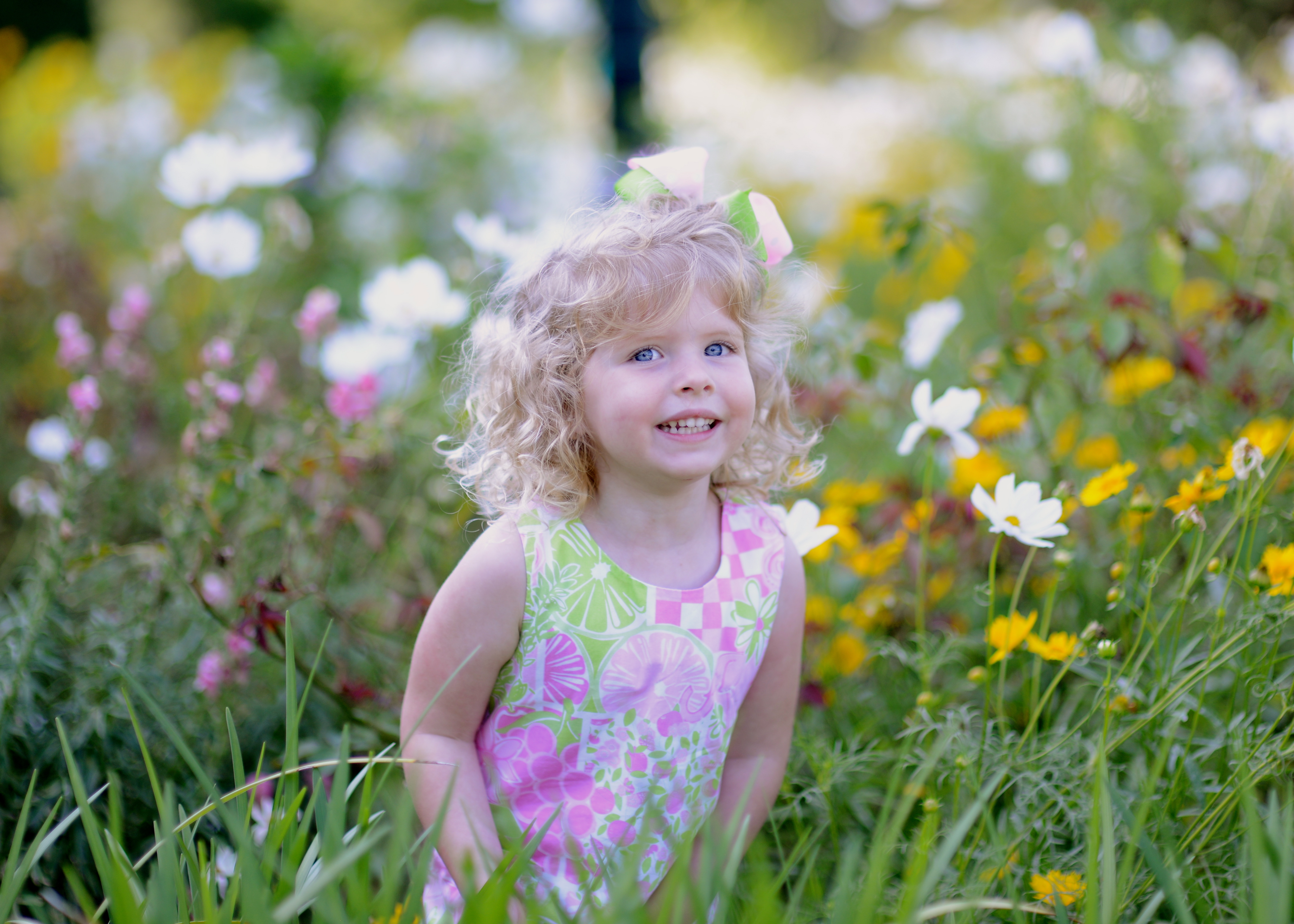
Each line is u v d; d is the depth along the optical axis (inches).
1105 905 42.5
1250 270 95.7
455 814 53.8
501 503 59.2
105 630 71.4
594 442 55.8
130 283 157.9
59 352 100.0
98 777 66.5
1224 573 61.1
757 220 58.7
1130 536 62.8
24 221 160.6
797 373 87.3
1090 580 76.0
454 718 55.7
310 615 80.1
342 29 325.4
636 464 53.3
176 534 71.2
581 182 182.4
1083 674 59.4
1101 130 133.4
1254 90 123.0
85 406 74.4
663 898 52.8
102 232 173.9
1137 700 58.9
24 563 96.0
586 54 249.4
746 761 60.7
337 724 75.5
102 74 263.4
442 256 163.6
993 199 166.4
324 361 93.0
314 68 179.6
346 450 78.3
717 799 59.2
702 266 53.4
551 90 251.4
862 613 73.7
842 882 41.4
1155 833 53.3
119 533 94.6
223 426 75.5
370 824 49.9
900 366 92.0
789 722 61.2
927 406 65.6
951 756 58.7
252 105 193.3
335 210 164.6
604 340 53.4
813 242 171.8
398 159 178.1
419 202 172.1
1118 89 132.9
